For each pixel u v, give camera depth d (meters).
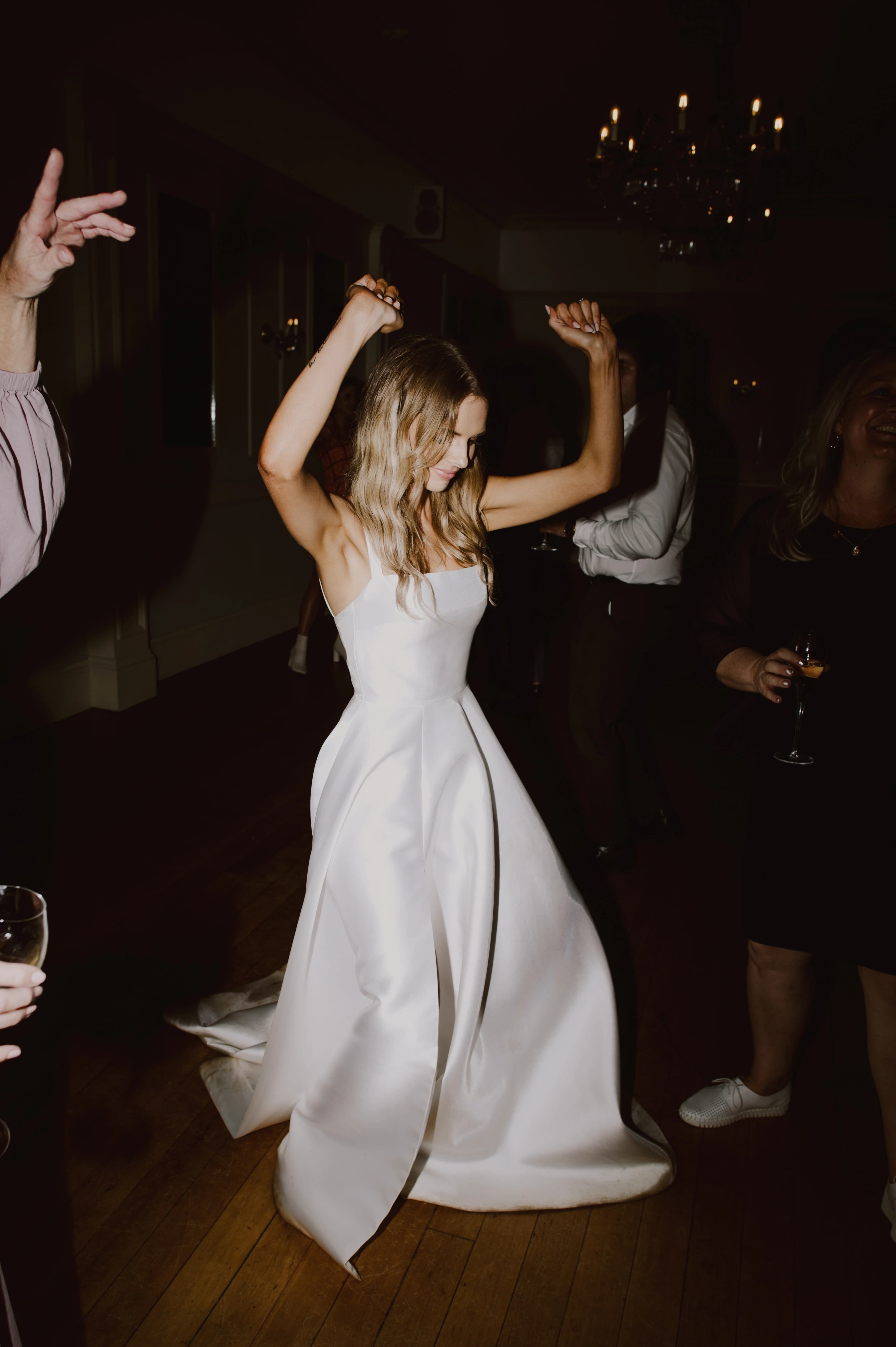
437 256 8.83
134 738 4.24
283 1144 1.71
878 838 1.63
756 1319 1.56
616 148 5.41
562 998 1.76
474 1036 1.66
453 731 1.65
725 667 1.86
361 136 7.08
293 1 5.05
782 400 10.48
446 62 5.98
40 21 3.81
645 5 5.07
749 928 1.84
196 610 5.57
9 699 4.09
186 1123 1.93
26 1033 2.18
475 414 1.51
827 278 10.05
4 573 1.02
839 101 6.58
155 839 3.23
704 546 10.32
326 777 1.72
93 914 2.72
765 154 5.25
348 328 1.37
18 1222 1.66
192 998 2.34
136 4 4.38
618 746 3.12
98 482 4.38
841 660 1.65
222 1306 1.52
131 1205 1.71
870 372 1.58
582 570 3.06
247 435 5.93
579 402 11.16
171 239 4.93
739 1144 1.97
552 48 5.73
